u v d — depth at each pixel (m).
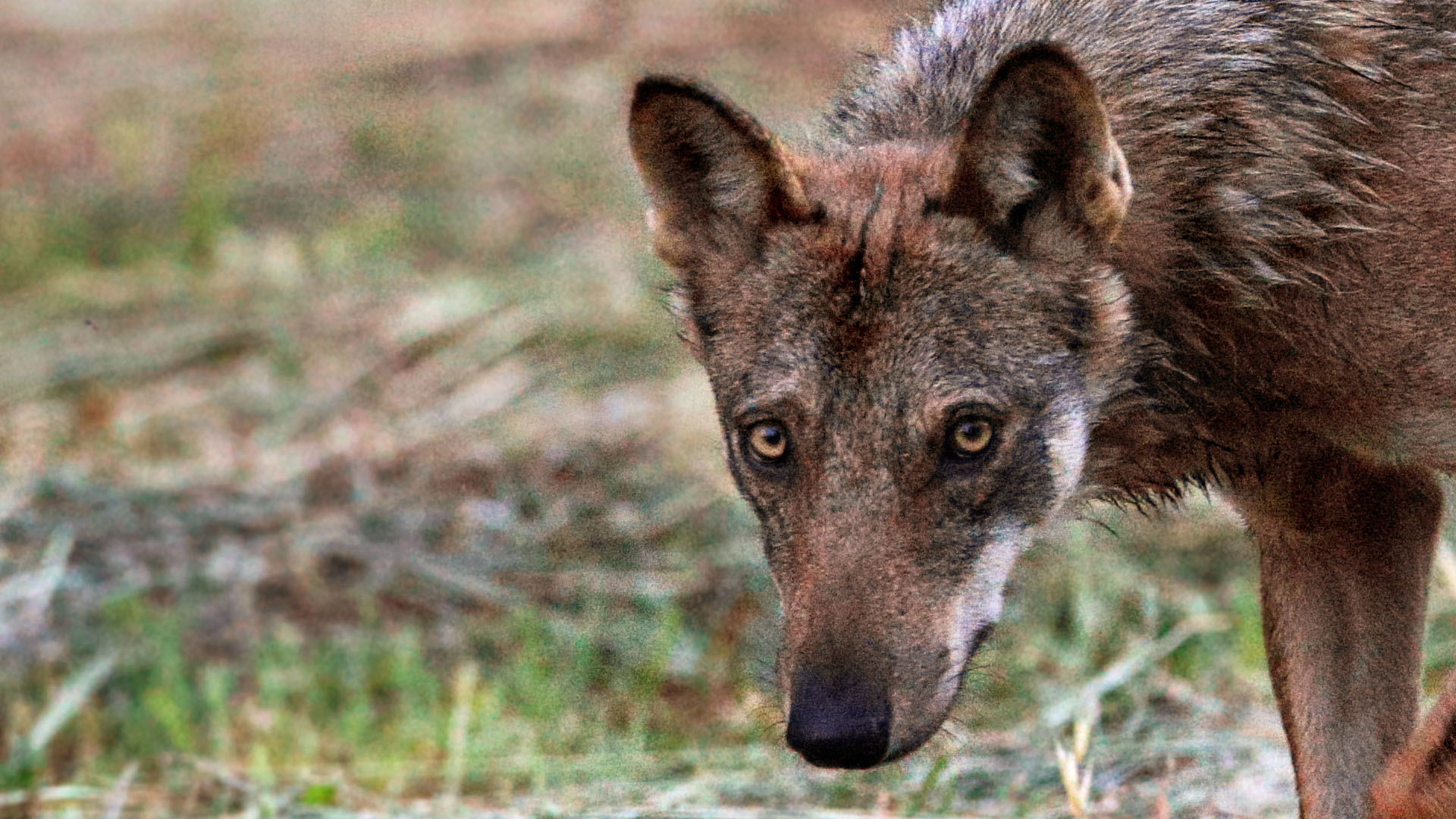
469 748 11.12
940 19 8.62
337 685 12.52
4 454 15.03
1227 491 8.32
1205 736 10.26
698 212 7.70
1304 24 7.76
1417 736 7.36
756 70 19.55
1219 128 7.67
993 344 7.14
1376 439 7.70
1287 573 8.25
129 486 14.48
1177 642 11.45
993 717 10.91
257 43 24.19
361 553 13.55
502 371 15.49
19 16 26.08
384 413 15.21
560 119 20.44
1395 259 7.48
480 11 23.48
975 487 7.17
